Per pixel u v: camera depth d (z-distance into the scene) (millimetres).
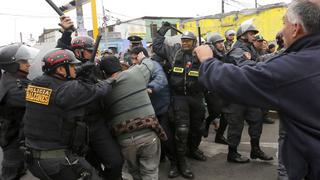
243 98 1517
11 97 3396
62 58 2867
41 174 2855
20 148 3381
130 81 3531
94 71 3461
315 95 1403
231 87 1527
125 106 3520
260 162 5133
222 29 18578
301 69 1429
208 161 5273
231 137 5074
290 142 1501
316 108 1412
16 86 3426
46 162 2791
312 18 1442
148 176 3686
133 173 3803
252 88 1486
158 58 4844
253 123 5016
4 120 3512
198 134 5133
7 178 3604
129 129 3502
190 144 5262
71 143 2824
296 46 1507
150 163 3695
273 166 4953
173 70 4633
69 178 2809
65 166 2783
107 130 3518
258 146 5113
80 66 3043
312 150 1404
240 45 4727
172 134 4738
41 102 2789
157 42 4832
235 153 5148
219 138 6227
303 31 1483
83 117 2922
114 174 3545
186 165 4672
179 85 4586
